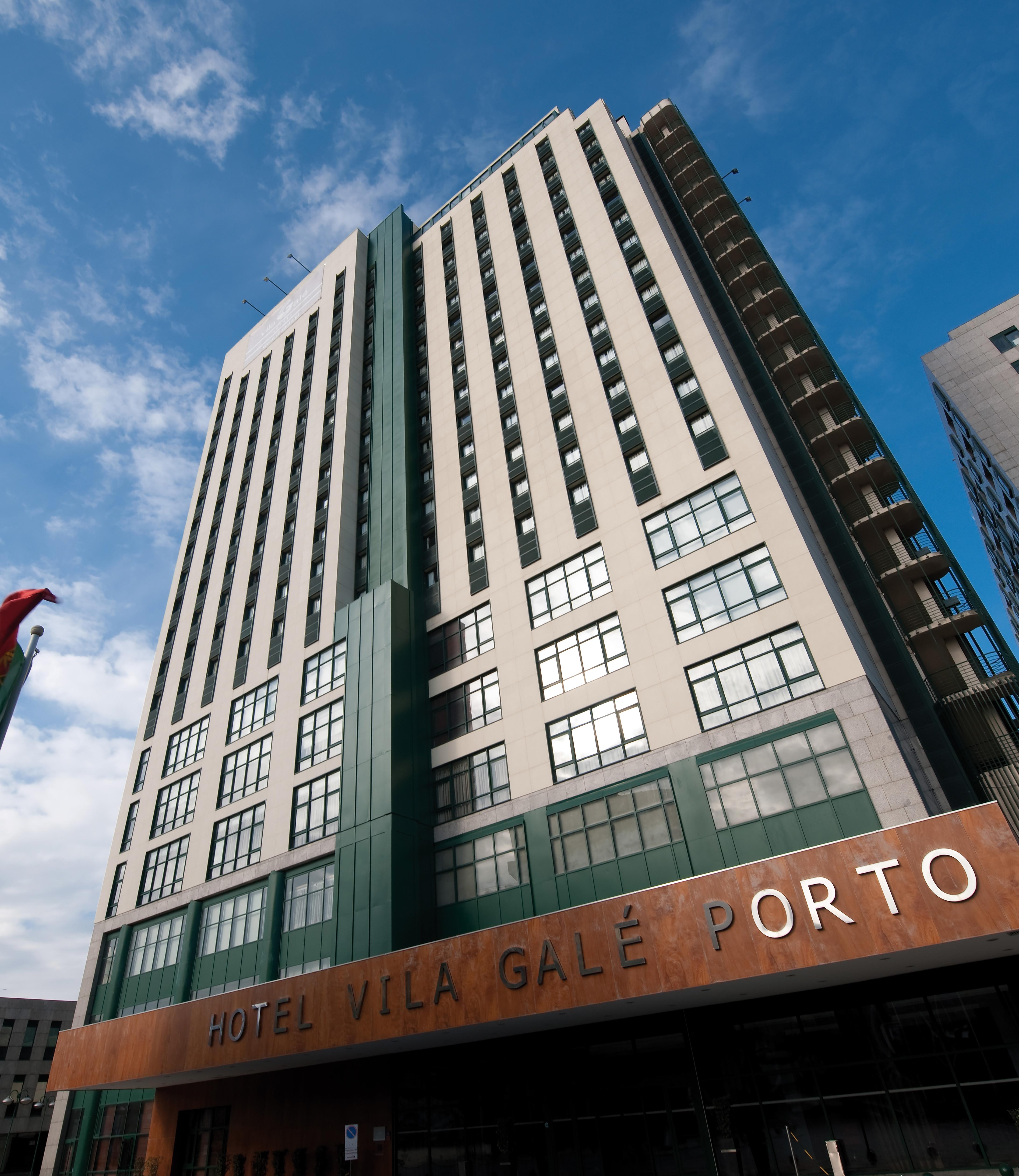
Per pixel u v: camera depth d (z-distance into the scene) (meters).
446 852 26.78
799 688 21.36
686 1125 18.00
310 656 35.94
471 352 41.72
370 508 39.66
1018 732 24.50
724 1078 17.98
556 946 17.97
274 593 41.31
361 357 49.38
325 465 44.03
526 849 24.61
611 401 32.50
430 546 36.12
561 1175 19.14
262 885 30.77
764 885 15.80
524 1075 20.95
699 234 44.56
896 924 14.09
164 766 41.38
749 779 20.89
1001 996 15.80
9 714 15.61
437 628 32.75
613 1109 19.17
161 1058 25.55
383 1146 22.11
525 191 46.19
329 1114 23.92
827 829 18.98
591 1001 16.84
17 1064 71.44
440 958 19.92
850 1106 16.38
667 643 24.80
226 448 55.88
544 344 37.75
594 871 22.61
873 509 30.73
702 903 16.41
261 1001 23.41
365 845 26.61
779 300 38.62
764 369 36.59
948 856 14.11
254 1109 26.11
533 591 30.02
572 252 40.12
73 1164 31.38
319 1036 21.25
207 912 32.88
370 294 53.00
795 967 14.76
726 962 15.54
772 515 24.62
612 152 42.00
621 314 34.91
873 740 19.30
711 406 28.67
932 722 24.03
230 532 48.88
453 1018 18.83
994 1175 14.38
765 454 25.97
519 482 33.88
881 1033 16.72
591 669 26.42
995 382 46.94
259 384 56.91
